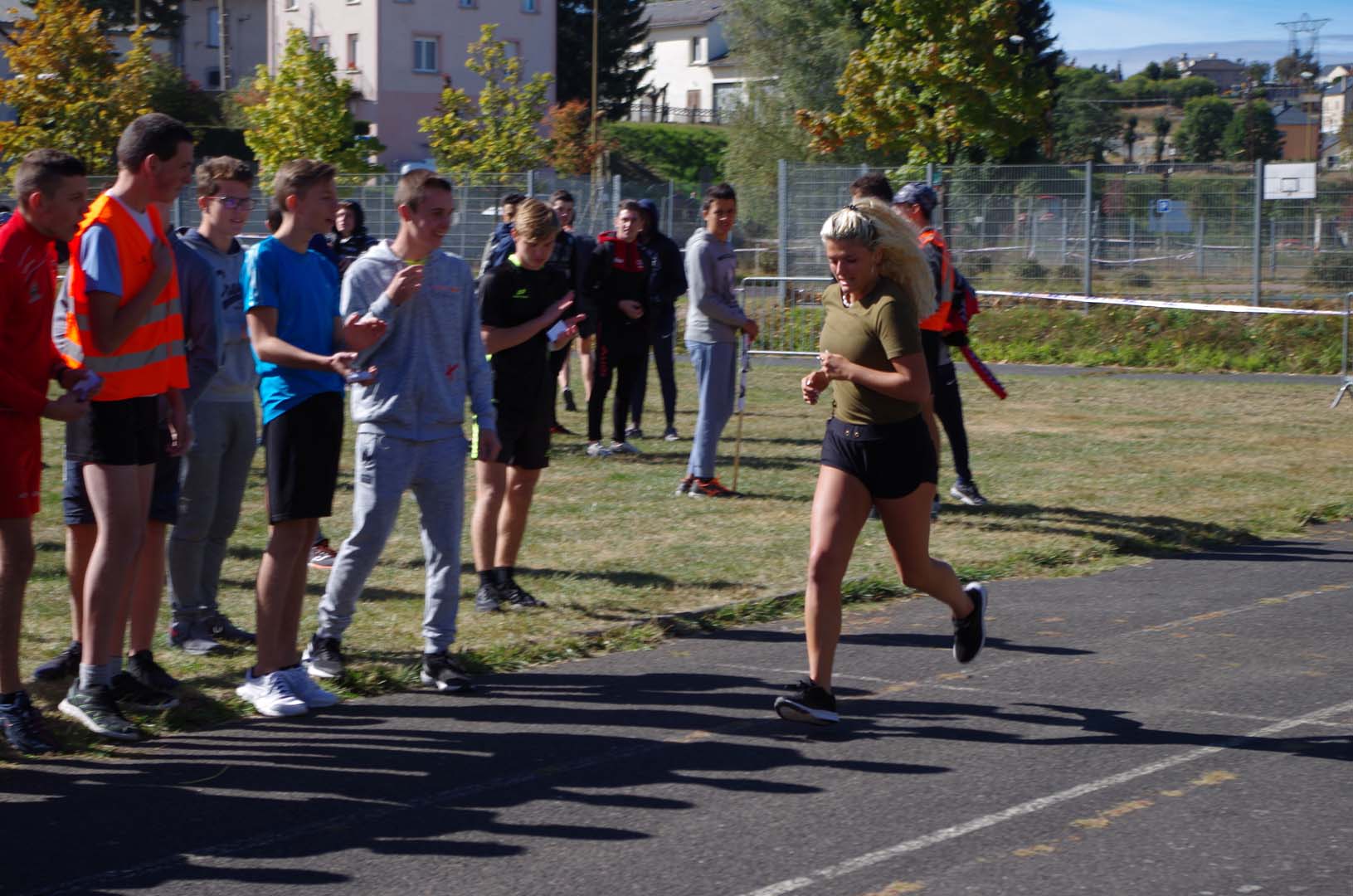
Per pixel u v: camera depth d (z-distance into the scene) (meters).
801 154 48.22
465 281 6.04
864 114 27.88
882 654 6.59
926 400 5.39
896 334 5.34
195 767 5.10
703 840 4.42
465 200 27.19
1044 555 8.50
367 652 6.48
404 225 5.84
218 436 6.46
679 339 23.08
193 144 5.45
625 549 8.61
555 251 11.03
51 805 4.71
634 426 13.41
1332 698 5.85
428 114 55.31
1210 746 5.27
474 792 4.84
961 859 4.25
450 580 6.05
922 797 4.77
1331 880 4.08
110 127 34.69
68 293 5.38
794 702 5.45
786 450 12.67
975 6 27.12
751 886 4.07
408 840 4.42
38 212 5.05
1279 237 21.77
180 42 68.25
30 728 5.21
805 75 49.94
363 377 5.39
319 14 55.84
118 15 64.75
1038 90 27.08
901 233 5.46
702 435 10.30
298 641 6.54
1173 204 22.33
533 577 7.89
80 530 5.86
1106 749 5.24
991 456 12.22
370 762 5.16
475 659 6.36
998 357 21.36
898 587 7.73
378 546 5.98
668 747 5.32
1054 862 4.22
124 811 4.66
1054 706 5.77
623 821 4.57
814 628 5.50
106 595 5.36
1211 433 13.59
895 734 5.44
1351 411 15.14
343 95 34.88
